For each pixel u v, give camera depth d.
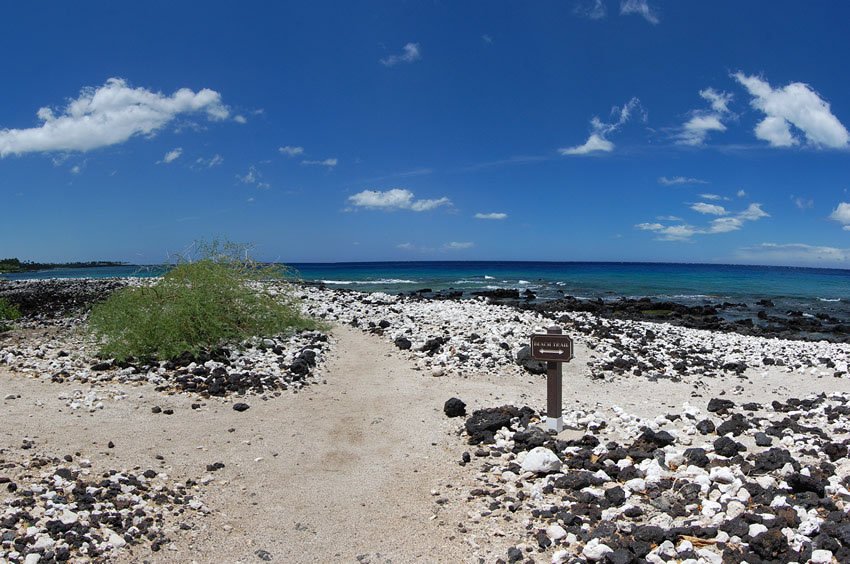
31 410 9.17
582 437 8.58
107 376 11.19
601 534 5.76
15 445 7.60
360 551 5.80
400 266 140.25
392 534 6.12
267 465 7.81
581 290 47.06
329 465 7.90
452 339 15.34
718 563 5.18
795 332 26.19
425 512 6.59
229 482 7.24
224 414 9.63
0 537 5.44
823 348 19.27
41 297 29.39
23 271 87.69
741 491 6.37
